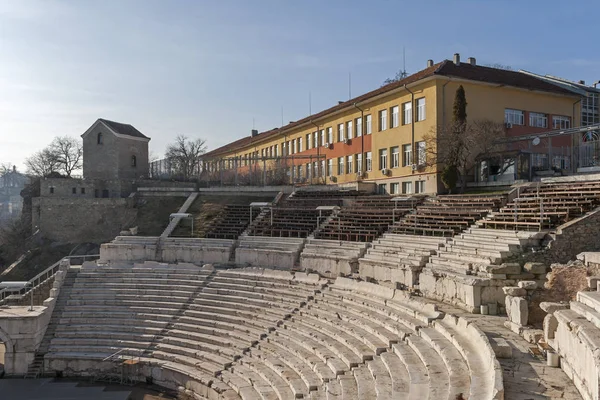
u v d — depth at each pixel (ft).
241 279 103.50
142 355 88.53
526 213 86.48
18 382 87.10
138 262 127.95
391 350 58.90
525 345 51.70
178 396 79.61
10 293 123.85
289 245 118.21
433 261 83.71
